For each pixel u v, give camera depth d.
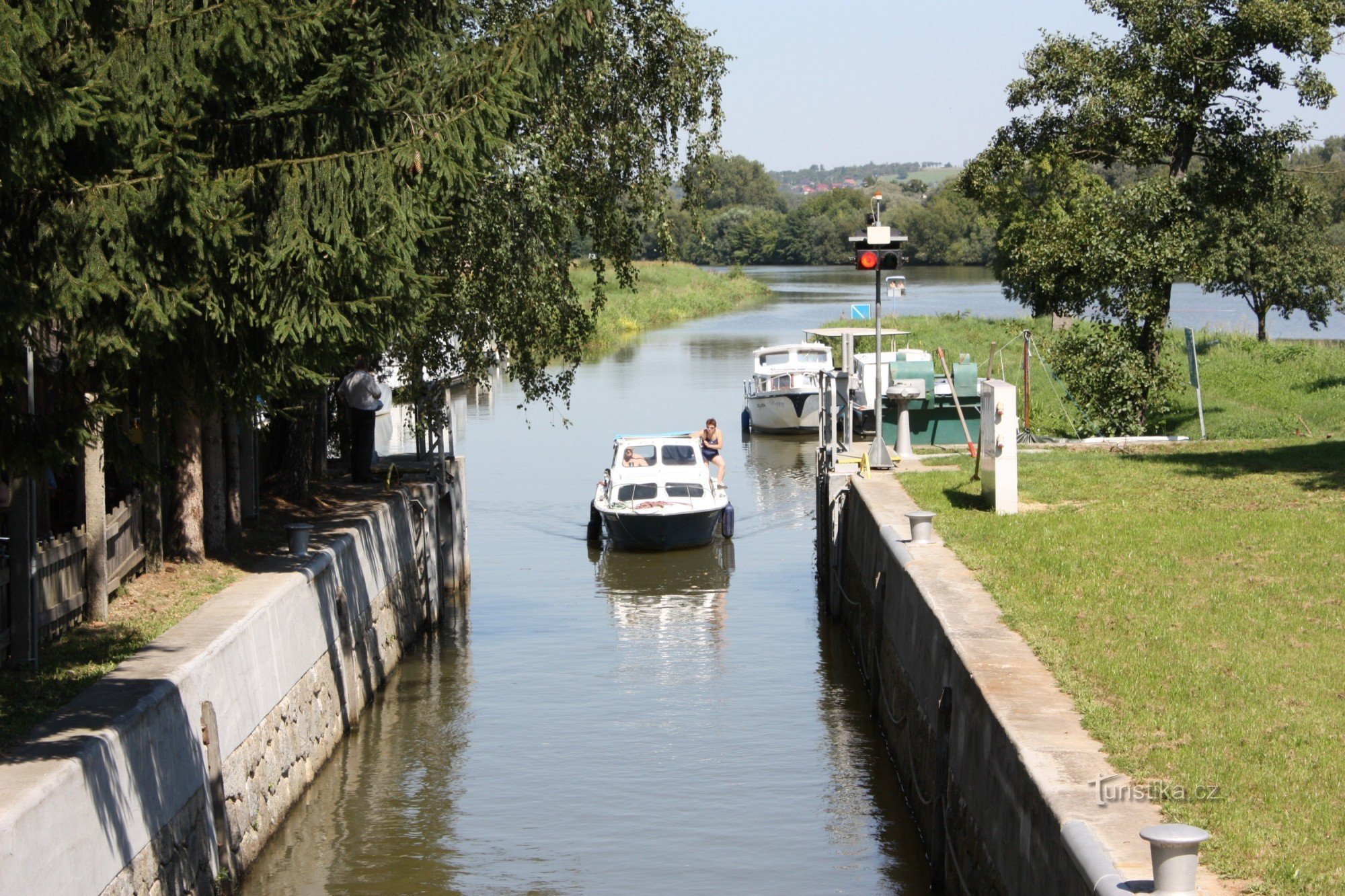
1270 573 12.05
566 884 10.95
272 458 19.25
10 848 6.61
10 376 8.14
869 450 20.67
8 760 7.63
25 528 9.80
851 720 15.26
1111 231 26.22
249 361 10.52
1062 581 12.17
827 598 20.75
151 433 11.73
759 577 22.95
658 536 24.75
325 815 12.51
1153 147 26.61
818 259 183.12
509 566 23.92
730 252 189.00
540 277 17.94
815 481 29.12
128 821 8.24
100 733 8.17
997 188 31.03
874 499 17.58
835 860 11.40
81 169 8.70
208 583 12.90
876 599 15.20
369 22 10.88
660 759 13.99
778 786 13.19
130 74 9.05
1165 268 25.61
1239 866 6.20
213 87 9.50
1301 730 8.02
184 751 9.45
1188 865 5.41
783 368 39.94
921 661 11.95
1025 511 15.95
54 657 10.16
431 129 10.34
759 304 99.62
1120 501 16.06
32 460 8.44
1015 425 15.89
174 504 13.85
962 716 9.76
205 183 9.03
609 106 19.14
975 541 14.17
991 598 11.77
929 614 11.55
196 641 10.66
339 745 14.38
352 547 15.59
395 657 17.53
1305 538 13.28
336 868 11.30
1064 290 27.50
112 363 9.23
